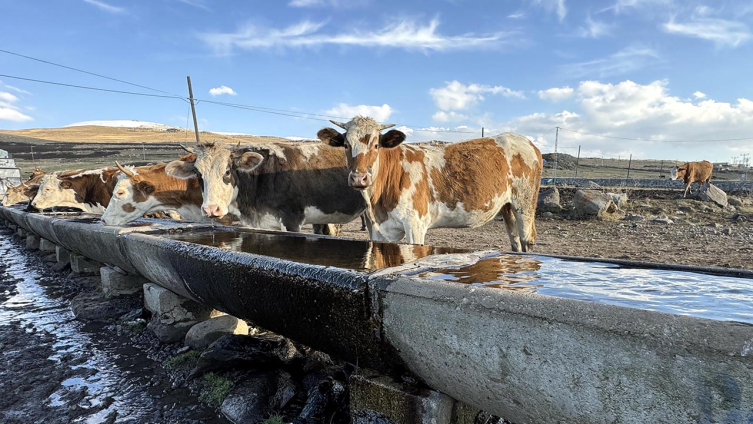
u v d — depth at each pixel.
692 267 1.99
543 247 8.42
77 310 4.64
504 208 6.13
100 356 3.59
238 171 5.36
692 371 1.05
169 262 3.27
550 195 14.81
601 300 1.45
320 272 1.98
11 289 6.14
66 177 9.35
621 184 24.23
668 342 1.08
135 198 5.81
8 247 10.84
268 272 2.25
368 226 6.10
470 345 1.48
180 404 2.78
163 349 3.66
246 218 5.56
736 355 0.99
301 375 2.93
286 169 5.50
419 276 1.83
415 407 1.74
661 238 9.42
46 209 9.71
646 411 1.14
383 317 1.73
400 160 4.96
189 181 6.02
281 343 3.02
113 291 4.91
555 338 1.27
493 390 1.50
